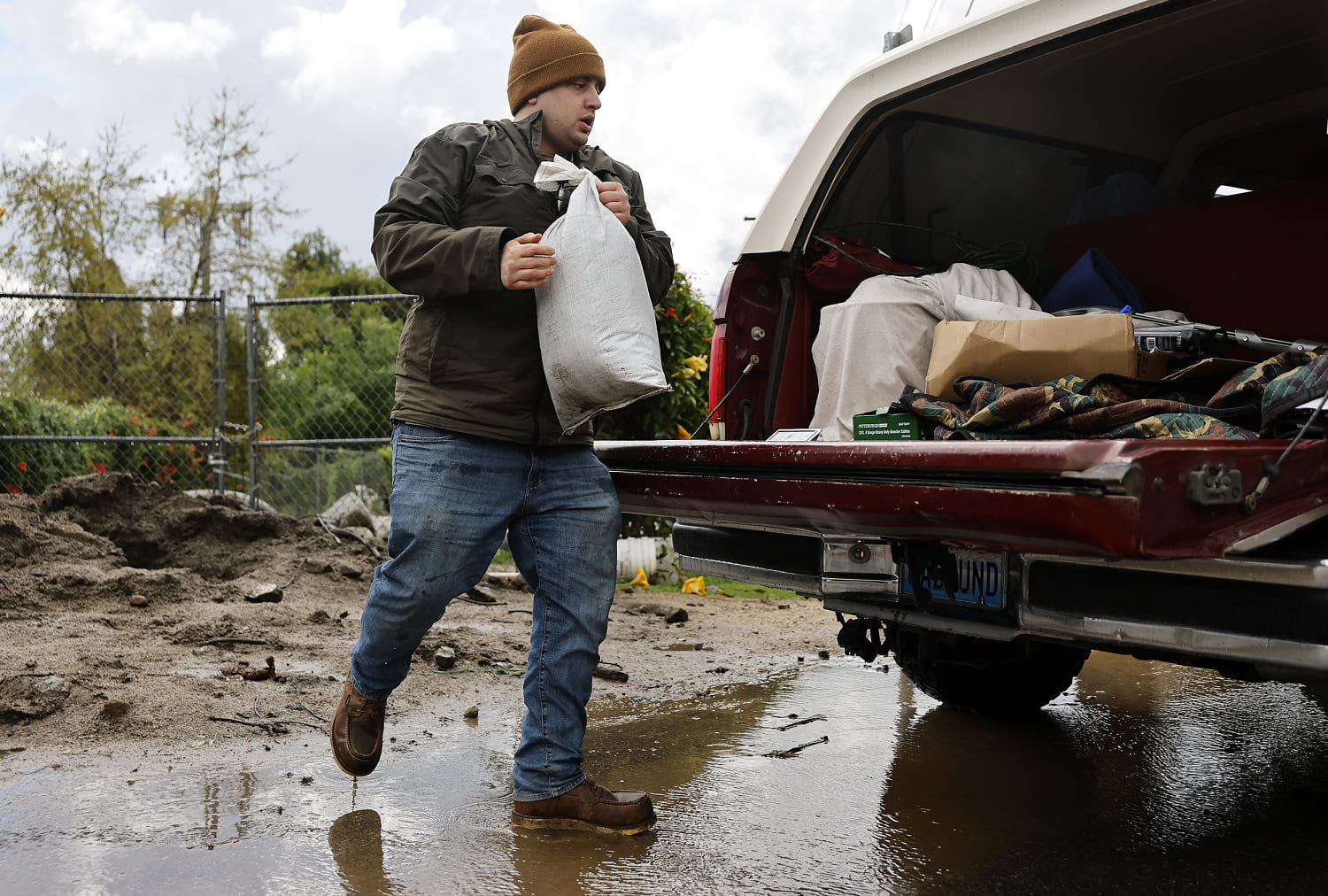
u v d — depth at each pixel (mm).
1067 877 2391
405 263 2348
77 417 9234
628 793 2633
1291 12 3326
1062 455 1920
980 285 3355
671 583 7207
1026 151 4066
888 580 2688
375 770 2994
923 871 2406
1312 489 2139
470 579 2537
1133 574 2156
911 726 3699
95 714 3314
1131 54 3637
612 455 3016
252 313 8219
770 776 3102
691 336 7930
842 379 3279
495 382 2443
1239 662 2037
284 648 4332
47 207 19203
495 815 2672
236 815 2602
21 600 4633
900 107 3318
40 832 2457
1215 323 3582
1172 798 2953
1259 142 4180
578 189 2418
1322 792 3014
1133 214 3783
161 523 6027
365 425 10812
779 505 2523
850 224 3779
